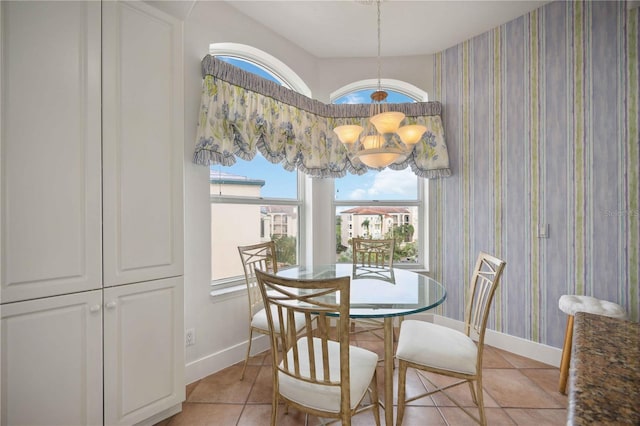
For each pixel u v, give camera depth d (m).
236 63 2.63
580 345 0.62
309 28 2.62
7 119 1.15
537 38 2.36
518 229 2.48
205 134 2.05
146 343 1.53
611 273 2.05
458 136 2.86
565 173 2.24
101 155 1.38
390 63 3.08
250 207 2.65
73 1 1.30
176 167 1.66
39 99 1.22
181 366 1.67
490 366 2.25
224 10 2.29
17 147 1.17
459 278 2.87
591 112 2.13
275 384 1.32
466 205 2.80
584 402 0.42
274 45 2.66
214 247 2.40
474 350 1.57
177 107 1.67
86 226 1.34
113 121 1.42
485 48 2.67
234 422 1.65
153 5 1.67
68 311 1.29
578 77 2.18
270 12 2.41
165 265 1.61
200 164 2.07
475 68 2.74
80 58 1.32
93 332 1.36
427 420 1.66
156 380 1.57
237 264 2.55
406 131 1.91
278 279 1.17
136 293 1.50
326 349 1.16
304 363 1.40
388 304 1.52
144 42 1.53
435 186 3.03
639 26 1.96
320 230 3.11
